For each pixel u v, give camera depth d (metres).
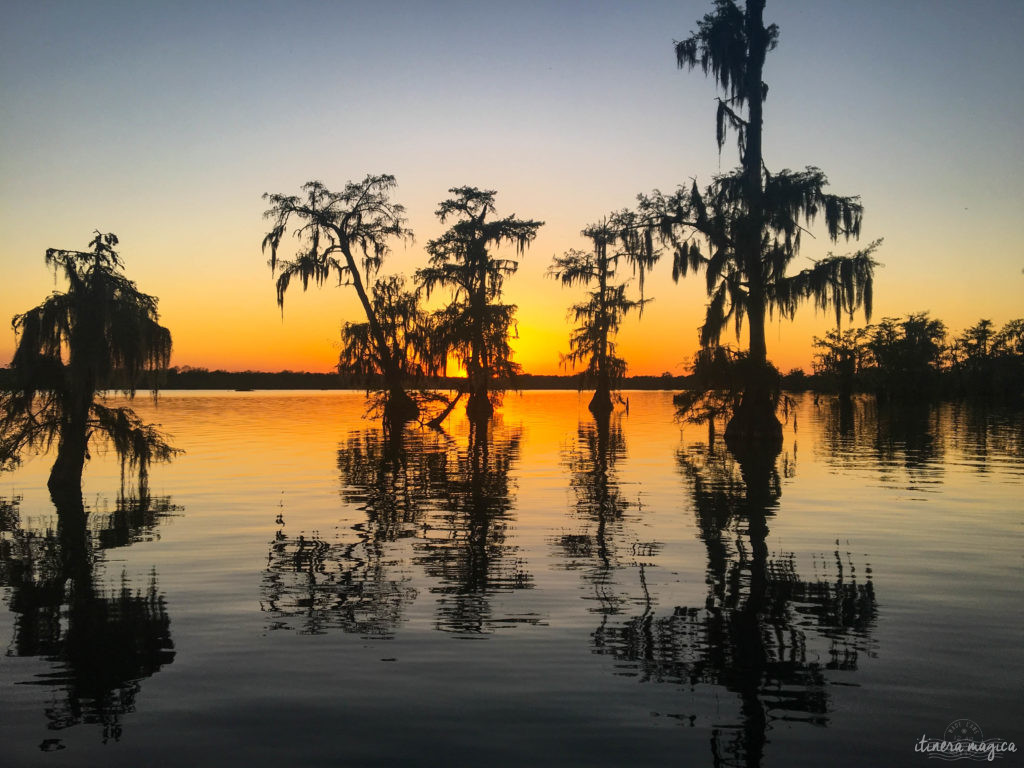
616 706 6.64
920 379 83.44
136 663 7.67
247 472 24.14
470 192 50.91
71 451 20.08
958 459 27.66
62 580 10.88
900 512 16.50
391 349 46.88
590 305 61.16
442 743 5.98
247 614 9.24
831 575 11.09
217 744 5.99
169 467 25.50
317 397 110.00
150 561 12.06
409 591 10.26
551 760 5.72
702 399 37.69
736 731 6.18
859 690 6.98
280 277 45.00
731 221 33.62
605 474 23.56
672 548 12.94
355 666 7.55
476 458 28.59
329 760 5.73
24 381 19.05
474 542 13.46
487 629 8.66
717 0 34.12
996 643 8.18
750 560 12.03
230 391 158.25
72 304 19.12
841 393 82.06
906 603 9.67
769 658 7.74
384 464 26.50
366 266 46.94
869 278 32.19
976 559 12.08
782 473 23.64
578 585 10.53
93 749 5.92
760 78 33.84
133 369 20.16
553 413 68.25
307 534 14.19
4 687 7.09
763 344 34.25
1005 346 88.88
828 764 5.68
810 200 33.03
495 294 50.47
